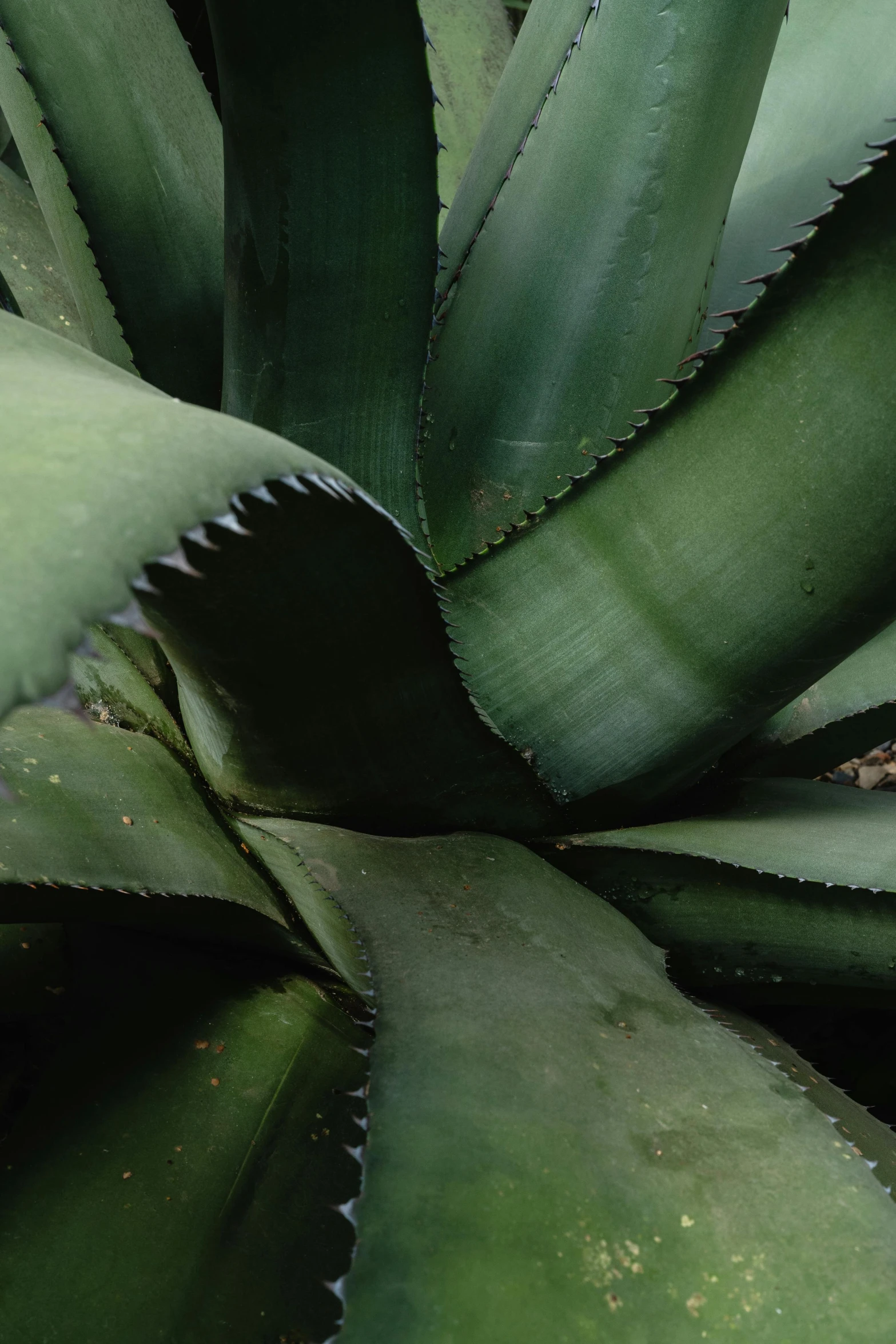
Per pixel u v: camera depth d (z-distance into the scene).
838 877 1.29
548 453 1.43
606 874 1.33
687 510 1.25
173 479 0.76
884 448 1.19
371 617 1.17
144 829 1.21
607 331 1.41
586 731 1.32
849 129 1.68
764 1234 1.03
